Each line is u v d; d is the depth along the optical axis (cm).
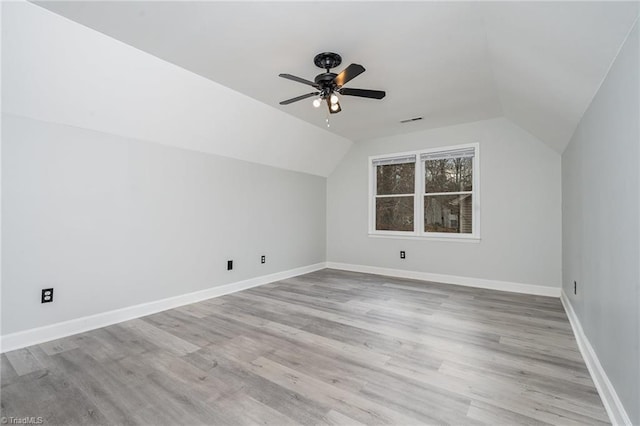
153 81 280
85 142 284
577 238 272
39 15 202
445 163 475
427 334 270
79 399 177
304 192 548
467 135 450
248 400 176
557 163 391
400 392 183
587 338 230
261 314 325
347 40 237
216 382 194
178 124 334
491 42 233
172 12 203
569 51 176
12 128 243
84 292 282
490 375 202
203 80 304
